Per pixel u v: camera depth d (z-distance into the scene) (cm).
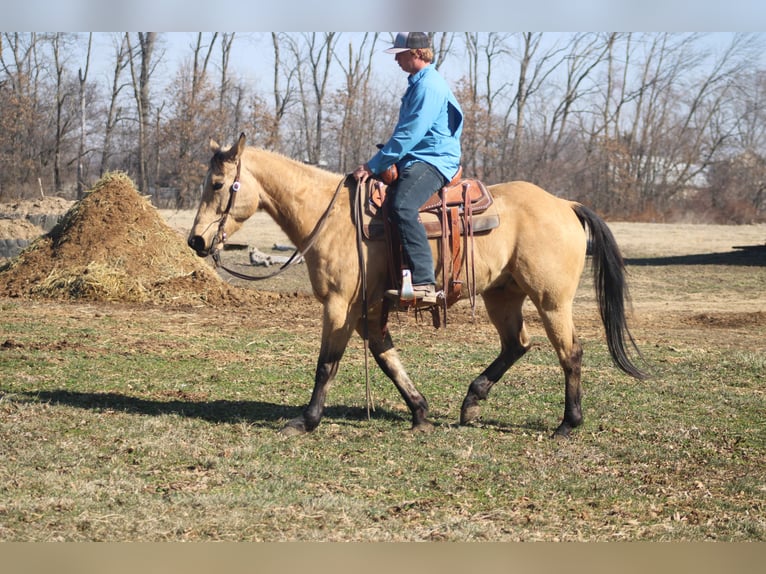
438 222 723
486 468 666
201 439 718
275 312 1575
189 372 1009
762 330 1496
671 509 590
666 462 693
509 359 803
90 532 517
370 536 525
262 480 623
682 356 1184
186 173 5422
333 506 572
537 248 737
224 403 861
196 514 550
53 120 5947
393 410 852
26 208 2719
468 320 1508
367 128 5922
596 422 816
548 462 686
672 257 2952
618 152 6200
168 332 1302
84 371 993
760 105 6581
